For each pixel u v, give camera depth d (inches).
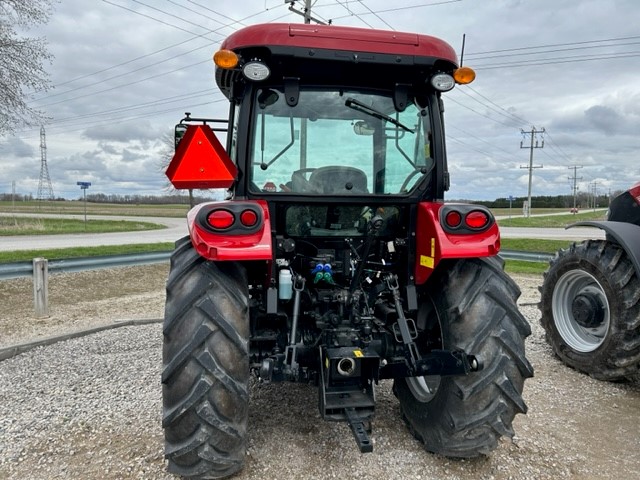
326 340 108.3
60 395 150.8
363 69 109.8
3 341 211.5
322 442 120.0
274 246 111.4
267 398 145.3
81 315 258.5
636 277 151.7
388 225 120.7
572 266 173.5
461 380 103.2
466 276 108.2
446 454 109.0
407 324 118.8
